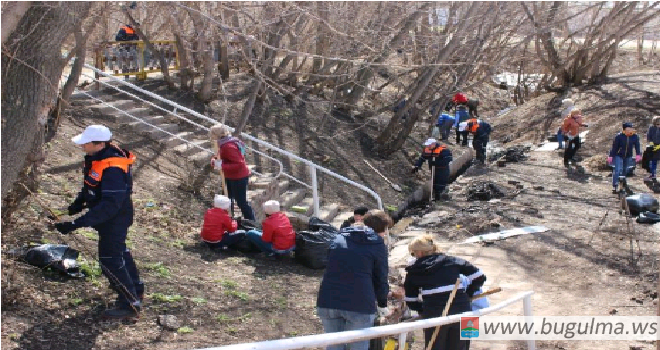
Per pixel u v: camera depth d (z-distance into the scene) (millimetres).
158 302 6633
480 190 15453
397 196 15805
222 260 8617
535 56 29656
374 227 5766
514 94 29984
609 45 27844
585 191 15312
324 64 18406
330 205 13891
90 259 7004
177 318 6371
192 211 10516
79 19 4848
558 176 16922
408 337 6965
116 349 5543
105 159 5637
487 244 11586
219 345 6039
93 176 5648
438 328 5551
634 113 21578
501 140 23375
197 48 16344
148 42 16094
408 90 19078
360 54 17547
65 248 6652
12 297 5840
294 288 8000
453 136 22688
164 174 11672
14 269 6281
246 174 9992
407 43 19984
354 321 5398
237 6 11133
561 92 25953
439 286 5844
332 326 5531
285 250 9062
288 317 7035
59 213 7930
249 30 12547
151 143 12922
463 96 24000
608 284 9578
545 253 11031
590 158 18438
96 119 13031
